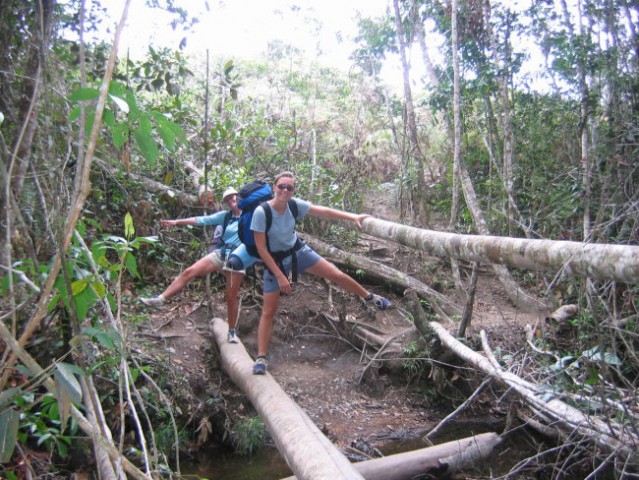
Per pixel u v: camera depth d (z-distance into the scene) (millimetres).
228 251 4898
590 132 7039
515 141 8055
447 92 7992
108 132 4941
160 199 6492
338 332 6184
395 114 9523
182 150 7258
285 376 5551
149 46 6199
